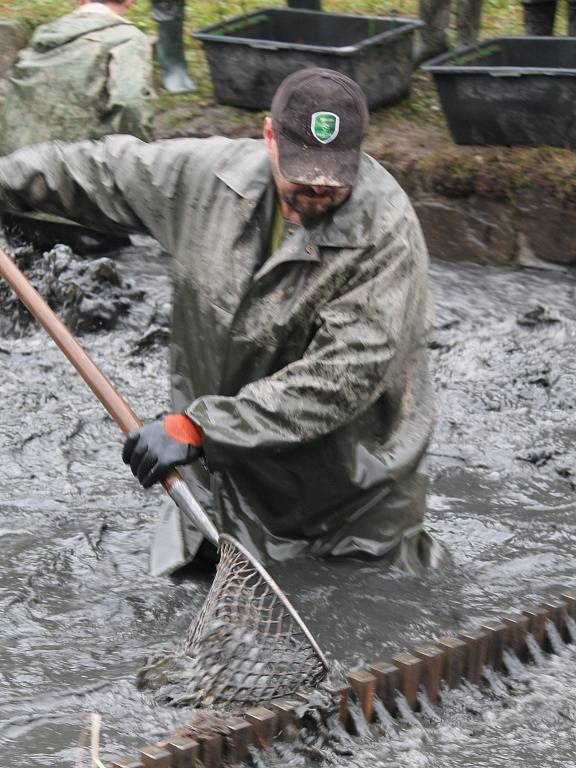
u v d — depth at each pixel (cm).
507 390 667
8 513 513
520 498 543
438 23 1029
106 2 854
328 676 374
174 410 460
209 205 433
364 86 941
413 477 459
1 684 383
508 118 872
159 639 414
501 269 866
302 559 463
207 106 987
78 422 612
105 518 510
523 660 407
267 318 427
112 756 347
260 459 439
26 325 726
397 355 419
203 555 466
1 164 457
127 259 860
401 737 363
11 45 1007
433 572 464
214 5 1176
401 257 413
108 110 829
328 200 406
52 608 434
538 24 987
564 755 356
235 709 367
